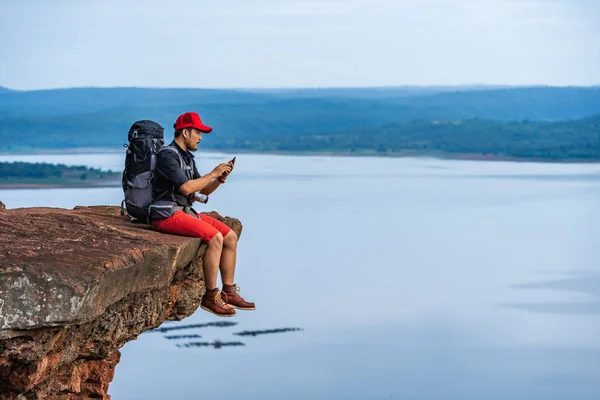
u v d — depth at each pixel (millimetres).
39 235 6445
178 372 135875
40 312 5402
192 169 8367
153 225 8188
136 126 8219
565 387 134375
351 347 158875
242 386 128000
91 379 7367
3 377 5574
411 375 140125
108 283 5883
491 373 142500
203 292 8414
